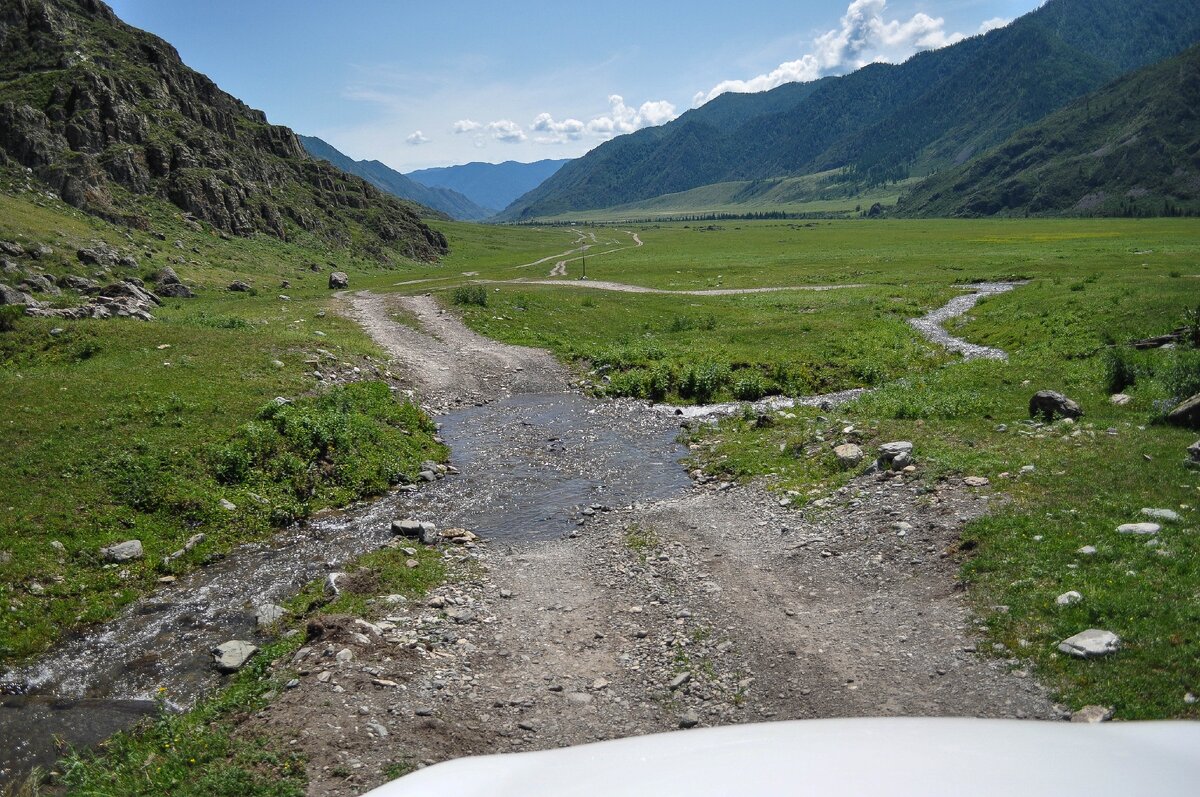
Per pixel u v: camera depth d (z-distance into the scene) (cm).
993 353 3797
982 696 886
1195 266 6325
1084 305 4312
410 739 885
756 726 434
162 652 1235
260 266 8406
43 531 1576
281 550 1688
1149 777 325
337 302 5300
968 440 1908
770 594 1285
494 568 1527
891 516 1510
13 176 7569
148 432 2078
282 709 947
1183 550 1132
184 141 10581
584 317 5125
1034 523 1319
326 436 2200
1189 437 1719
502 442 2611
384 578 1438
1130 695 826
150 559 1570
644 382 3347
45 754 966
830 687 965
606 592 1365
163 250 7400
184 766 859
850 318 4994
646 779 363
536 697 1004
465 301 5178
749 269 9956
